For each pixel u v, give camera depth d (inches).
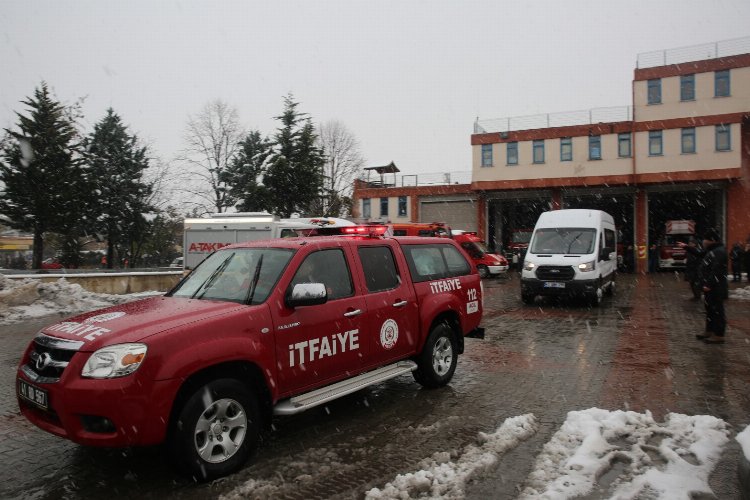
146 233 1369.3
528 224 1684.3
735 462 160.2
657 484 143.1
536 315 491.2
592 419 191.3
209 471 147.0
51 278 589.9
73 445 178.5
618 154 1255.5
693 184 1230.3
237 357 151.9
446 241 266.1
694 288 597.9
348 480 150.2
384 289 213.2
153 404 136.3
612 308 538.6
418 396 231.5
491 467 156.8
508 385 249.8
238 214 619.5
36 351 153.5
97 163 1283.2
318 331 178.7
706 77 1184.2
